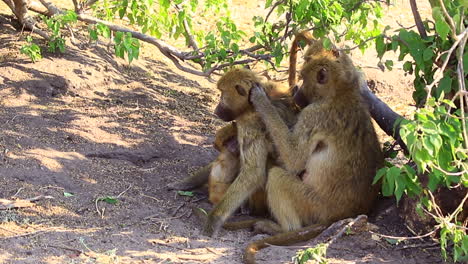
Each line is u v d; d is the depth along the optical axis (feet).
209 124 46.85
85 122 43.65
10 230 31.71
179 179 39.09
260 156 34.94
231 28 48.08
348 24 47.11
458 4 29.25
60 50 49.52
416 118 27.17
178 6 51.34
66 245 30.78
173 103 49.29
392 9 70.33
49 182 36.37
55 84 47.37
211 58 46.60
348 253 31.32
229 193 34.40
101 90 48.88
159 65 55.01
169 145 42.73
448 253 31.50
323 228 32.94
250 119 35.40
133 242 31.53
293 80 43.32
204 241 32.35
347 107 33.73
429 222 32.81
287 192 33.71
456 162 26.61
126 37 44.32
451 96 32.01
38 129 41.86
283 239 32.12
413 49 31.63
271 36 47.62
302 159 33.71
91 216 33.83
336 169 33.22
